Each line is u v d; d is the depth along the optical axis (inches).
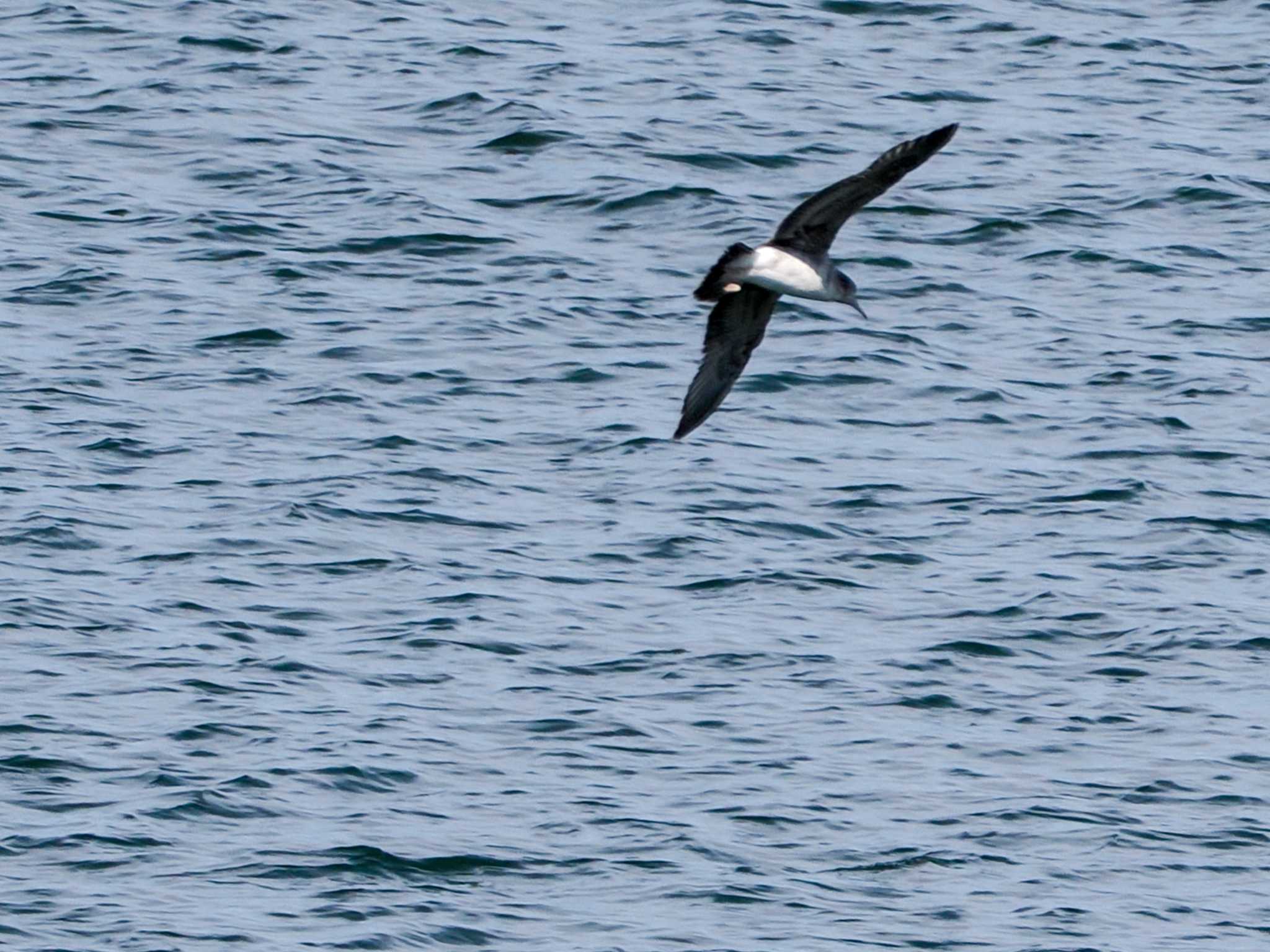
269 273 1396.4
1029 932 815.7
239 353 1299.2
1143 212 1526.8
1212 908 838.5
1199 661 1022.4
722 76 1715.1
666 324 1354.6
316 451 1192.8
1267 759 943.7
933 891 842.2
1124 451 1228.5
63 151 1553.9
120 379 1263.5
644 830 872.9
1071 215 1514.5
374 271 1407.5
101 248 1418.6
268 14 1802.4
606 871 845.2
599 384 1282.0
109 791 883.4
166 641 996.6
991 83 1736.0
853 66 1754.4
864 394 1283.2
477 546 1101.1
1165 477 1201.4
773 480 1181.1
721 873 846.5
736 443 1221.7
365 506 1133.7
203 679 966.4
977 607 1064.2
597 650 1010.7
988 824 888.3
